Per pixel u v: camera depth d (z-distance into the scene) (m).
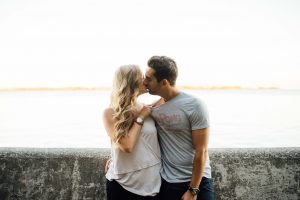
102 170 3.01
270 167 2.98
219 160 2.98
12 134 22.83
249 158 2.99
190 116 2.28
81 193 2.99
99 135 22.34
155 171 2.38
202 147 2.26
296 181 2.97
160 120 2.39
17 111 41.25
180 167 2.38
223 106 49.28
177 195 2.37
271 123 29.47
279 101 67.31
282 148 3.04
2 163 3.05
